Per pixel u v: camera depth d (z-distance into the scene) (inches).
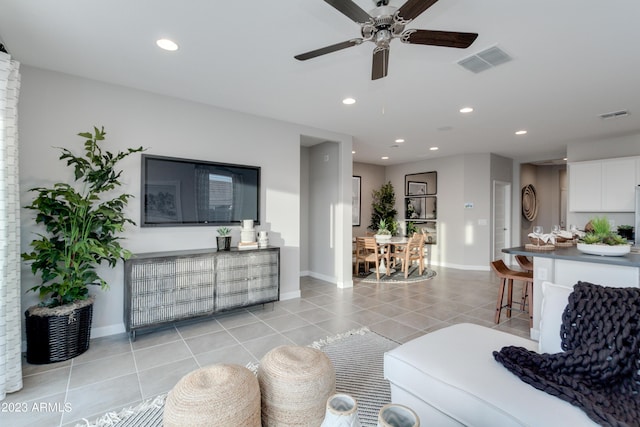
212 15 79.4
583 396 46.9
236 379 57.5
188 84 121.8
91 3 74.8
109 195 119.6
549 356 56.1
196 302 124.1
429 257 288.5
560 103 140.9
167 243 132.1
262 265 142.3
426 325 130.6
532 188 316.2
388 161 303.0
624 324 51.3
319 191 221.6
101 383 86.4
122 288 122.3
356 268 237.8
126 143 123.8
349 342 113.3
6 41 91.7
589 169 202.8
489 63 103.7
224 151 148.3
